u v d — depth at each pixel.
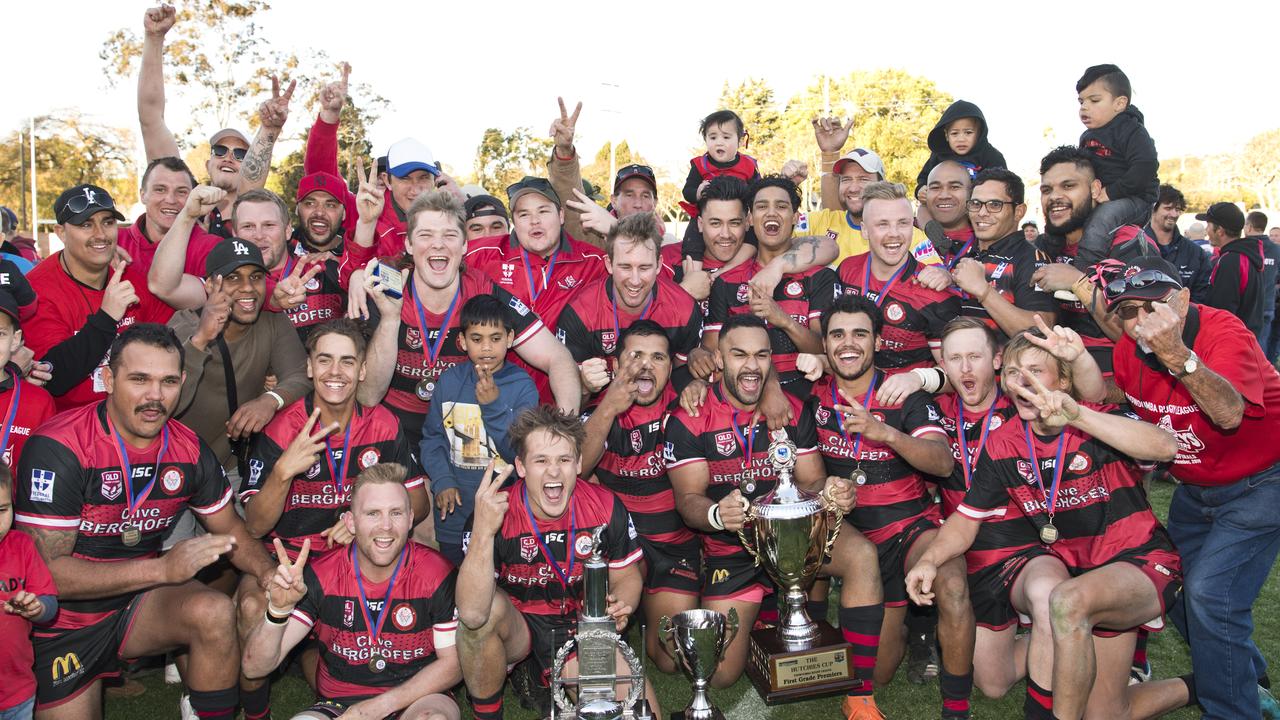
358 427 4.32
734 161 7.25
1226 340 3.62
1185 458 3.87
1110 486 3.94
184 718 3.90
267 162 6.52
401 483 3.64
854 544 4.15
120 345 3.61
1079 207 5.43
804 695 3.89
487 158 39.59
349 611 3.70
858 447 4.47
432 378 4.81
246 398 4.68
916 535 4.35
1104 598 3.58
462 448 4.46
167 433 3.90
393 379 4.84
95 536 3.77
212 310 4.28
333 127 6.61
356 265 5.45
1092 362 3.94
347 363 4.10
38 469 3.60
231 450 4.79
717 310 5.52
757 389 4.38
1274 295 9.91
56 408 4.43
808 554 3.92
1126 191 5.58
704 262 5.86
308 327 5.33
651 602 4.66
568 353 4.80
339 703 3.74
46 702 3.67
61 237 4.52
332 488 4.31
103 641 3.75
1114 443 3.58
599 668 3.45
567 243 5.90
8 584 3.36
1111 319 4.18
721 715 3.74
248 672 3.57
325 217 5.56
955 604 3.91
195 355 4.30
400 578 3.70
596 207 5.58
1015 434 4.05
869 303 4.47
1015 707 4.20
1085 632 3.54
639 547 4.18
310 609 3.70
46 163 43.66
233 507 4.11
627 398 4.27
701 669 3.72
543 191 5.32
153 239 5.28
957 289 5.12
